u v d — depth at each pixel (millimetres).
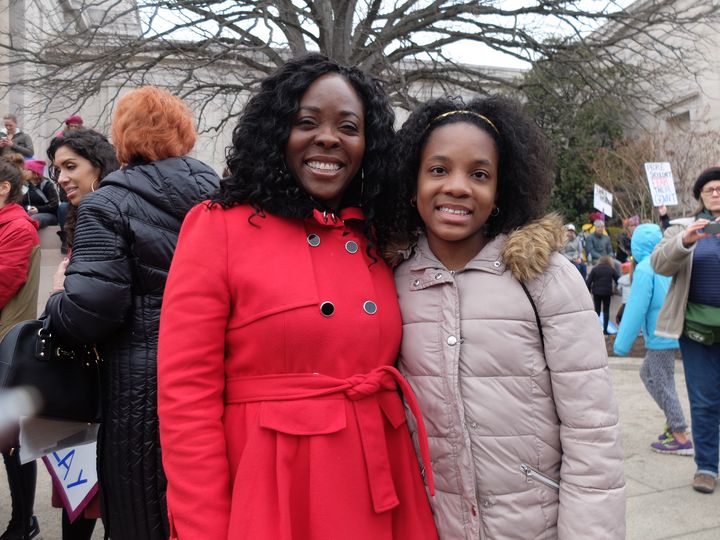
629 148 13359
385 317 1515
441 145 1543
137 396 1755
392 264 1684
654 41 11781
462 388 1489
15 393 1806
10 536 2684
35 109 11812
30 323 1870
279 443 1316
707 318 3305
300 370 1364
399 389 1558
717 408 3420
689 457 4008
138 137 1851
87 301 1659
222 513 1274
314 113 1444
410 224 1687
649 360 4168
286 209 1433
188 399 1302
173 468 1286
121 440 1756
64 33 9383
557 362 1447
